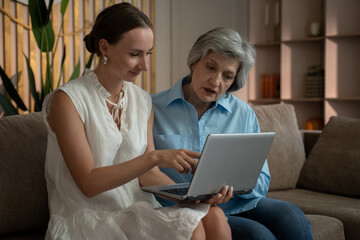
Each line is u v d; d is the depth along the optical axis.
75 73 2.77
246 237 1.35
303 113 4.37
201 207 1.17
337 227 1.73
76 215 1.21
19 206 1.41
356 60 4.01
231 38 1.47
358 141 2.20
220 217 1.18
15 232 1.46
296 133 2.37
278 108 2.37
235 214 1.57
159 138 1.61
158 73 4.37
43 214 1.47
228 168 1.18
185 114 1.63
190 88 1.62
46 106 1.30
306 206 1.94
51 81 2.59
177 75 4.48
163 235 1.10
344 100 4.03
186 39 4.48
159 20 4.34
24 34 3.14
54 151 1.27
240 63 1.52
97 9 3.67
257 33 4.39
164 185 1.34
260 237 1.34
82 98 1.27
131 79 1.27
